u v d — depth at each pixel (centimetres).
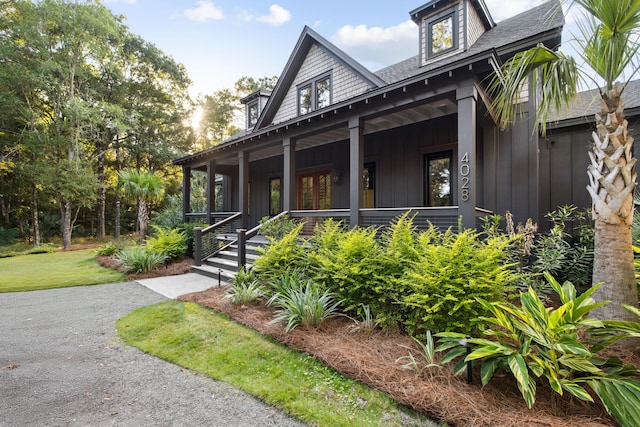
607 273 285
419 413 221
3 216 1867
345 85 918
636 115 582
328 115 668
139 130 2059
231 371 296
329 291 421
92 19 1449
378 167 828
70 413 235
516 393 232
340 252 430
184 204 1220
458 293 309
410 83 518
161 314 453
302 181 1084
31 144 1417
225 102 3056
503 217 623
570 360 221
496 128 634
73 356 334
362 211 623
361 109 618
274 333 354
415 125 754
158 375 293
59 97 1500
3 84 1369
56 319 448
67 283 669
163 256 830
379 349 308
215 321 412
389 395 239
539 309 249
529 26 696
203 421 226
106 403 248
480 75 489
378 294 382
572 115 631
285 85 1104
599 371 209
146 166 2281
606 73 291
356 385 258
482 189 641
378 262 399
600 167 291
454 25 736
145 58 2022
